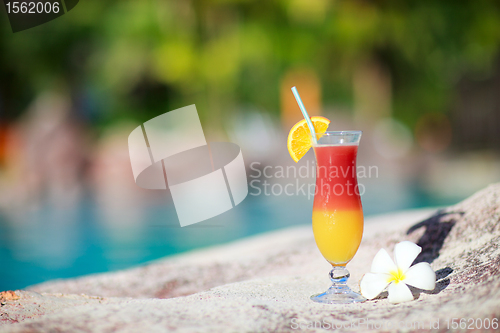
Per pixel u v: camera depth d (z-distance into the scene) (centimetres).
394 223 313
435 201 630
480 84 1146
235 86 1297
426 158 1070
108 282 270
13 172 927
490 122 1107
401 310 155
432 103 1359
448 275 184
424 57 1312
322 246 185
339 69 1351
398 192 716
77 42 1267
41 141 997
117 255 440
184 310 157
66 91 1250
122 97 1336
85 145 1040
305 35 1258
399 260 172
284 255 299
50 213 646
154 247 467
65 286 267
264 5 1245
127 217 619
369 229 316
